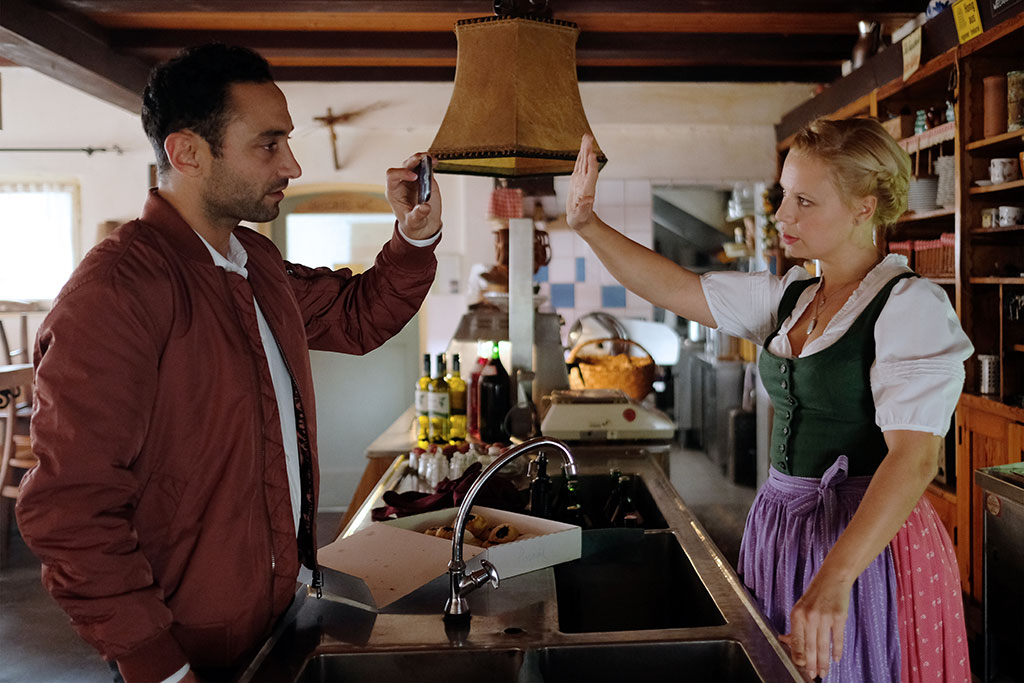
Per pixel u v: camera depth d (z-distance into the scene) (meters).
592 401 3.13
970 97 3.48
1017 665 2.40
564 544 1.77
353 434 5.81
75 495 1.15
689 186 6.35
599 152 2.02
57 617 3.69
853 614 1.52
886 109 4.34
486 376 3.15
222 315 1.34
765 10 3.79
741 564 1.82
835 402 1.54
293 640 1.37
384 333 1.84
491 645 1.33
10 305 5.54
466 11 3.75
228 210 1.39
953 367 1.36
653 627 1.90
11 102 6.11
